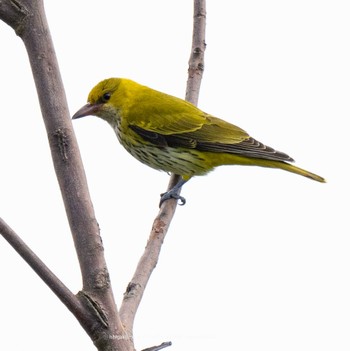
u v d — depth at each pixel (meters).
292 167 14.48
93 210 6.06
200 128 15.37
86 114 15.79
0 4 5.84
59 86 6.00
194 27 13.16
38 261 5.73
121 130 15.94
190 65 13.20
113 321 5.96
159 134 15.44
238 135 15.31
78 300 5.91
